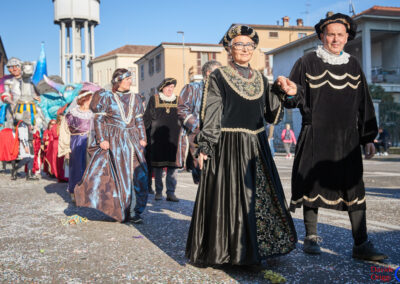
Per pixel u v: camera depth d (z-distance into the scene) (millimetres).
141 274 2949
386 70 26828
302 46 30750
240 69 3215
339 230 4180
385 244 3615
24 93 10609
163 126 6434
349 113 3285
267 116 3359
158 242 3857
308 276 2852
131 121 5008
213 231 2922
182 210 5582
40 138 10586
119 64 48062
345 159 3256
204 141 2979
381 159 16547
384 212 5113
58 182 9234
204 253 2982
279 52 33406
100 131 4871
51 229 4473
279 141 27984
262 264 3100
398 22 25797
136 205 4750
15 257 3398
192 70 36438
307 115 3314
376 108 22688
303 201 3344
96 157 4895
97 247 3705
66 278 2885
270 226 3014
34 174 10484
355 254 3244
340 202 3266
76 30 52000
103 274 2959
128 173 4793
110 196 4727
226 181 3008
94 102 4906
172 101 6582
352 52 31172
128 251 3557
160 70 38719
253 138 3117
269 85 3318
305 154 3334
